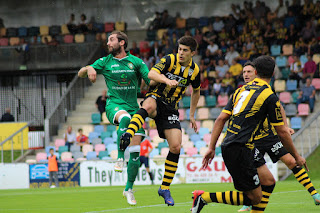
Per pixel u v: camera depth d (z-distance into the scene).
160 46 53.53
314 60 47.97
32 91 52.50
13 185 38.62
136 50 53.88
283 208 16.14
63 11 58.88
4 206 21.02
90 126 47.47
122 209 17.73
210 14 58.31
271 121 10.93
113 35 15.09
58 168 37.91
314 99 43.94
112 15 58.94
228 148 10.88
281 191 24.41
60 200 23.72
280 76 49.56
